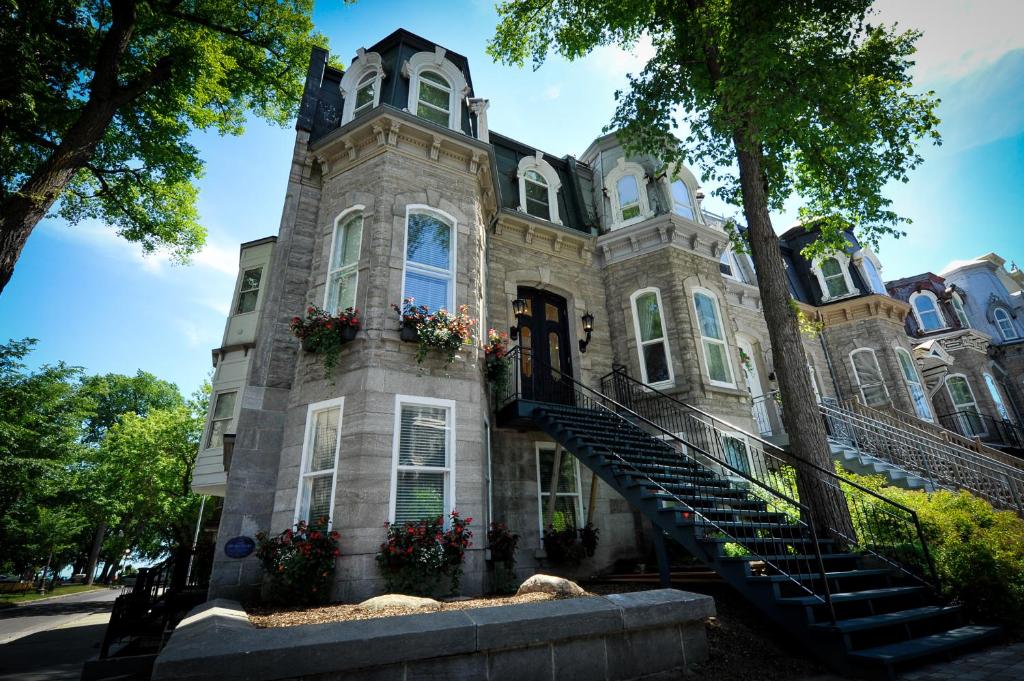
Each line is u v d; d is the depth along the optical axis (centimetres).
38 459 2209
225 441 878
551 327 1242
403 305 861
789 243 2033
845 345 1784
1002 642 561
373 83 1117
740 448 1136
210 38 1204
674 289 1230
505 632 380
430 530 705
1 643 1164
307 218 1020
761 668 478
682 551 971
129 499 2605
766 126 873
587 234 1307
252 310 1271
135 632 814
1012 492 954
